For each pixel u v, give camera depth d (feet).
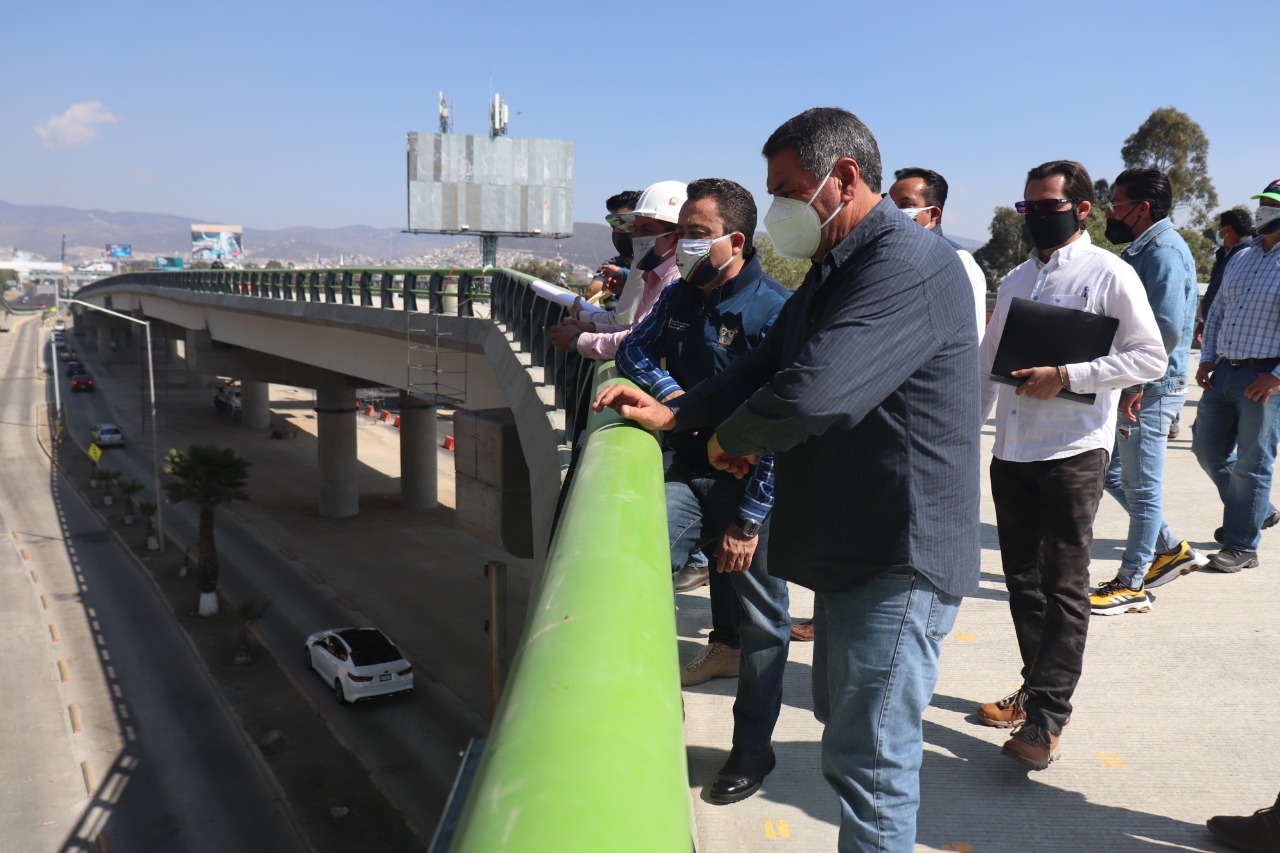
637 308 12.62
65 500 150.30
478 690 79.87
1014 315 10.45
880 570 6.10
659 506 4.17
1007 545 10.94
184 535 128.88
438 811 62.44
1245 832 8.14
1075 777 9.52
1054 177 10.64
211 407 238.27
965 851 8.21
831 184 6.11
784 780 9.35
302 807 63.26
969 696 11.49
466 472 36.58
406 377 64.28
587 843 1.32
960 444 5.96
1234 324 15.88
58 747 71.97
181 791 65.67
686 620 14.32
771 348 7.52
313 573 111.14
